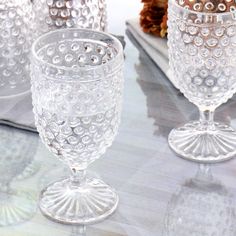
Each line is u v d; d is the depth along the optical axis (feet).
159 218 3.21
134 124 3.76
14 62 3.89
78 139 3.12
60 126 3.10
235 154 3.60
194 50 3.45
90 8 3.93
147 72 4.15
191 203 3.29
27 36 3.91
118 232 3.14
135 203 3.29
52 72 3.00
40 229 3.16
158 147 3.62
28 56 3.94
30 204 3.29
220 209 3.26
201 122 3.74
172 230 3.14
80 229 3.16
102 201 3.28
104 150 3.28
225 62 3.46
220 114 3.88
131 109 3.87
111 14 4.69
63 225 3.18
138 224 3.18
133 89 4.02
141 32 4.37
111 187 3.37
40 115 3.14
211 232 3.13
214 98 3.60
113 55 3.27
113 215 3.23
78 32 3.31
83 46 3.35
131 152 3.58
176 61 3.57
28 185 3.40
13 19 3.83
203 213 3.24
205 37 3.40
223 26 3.36
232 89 3.60
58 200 3.29
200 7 3.70
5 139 3.67
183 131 3.72
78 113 3.05
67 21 3.93
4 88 3.94
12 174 3.46
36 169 3.50
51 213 3.22
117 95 3.12
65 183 3.38
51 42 3.29
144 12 4.32
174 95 3.98
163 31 4.24
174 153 3.60
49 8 3.91
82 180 3.36
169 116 3.83
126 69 4.18
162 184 3.40
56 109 3.06
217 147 3.63
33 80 3.10
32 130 3.70
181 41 3.47
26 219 3.20
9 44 3.84
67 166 3.51
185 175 3.46
